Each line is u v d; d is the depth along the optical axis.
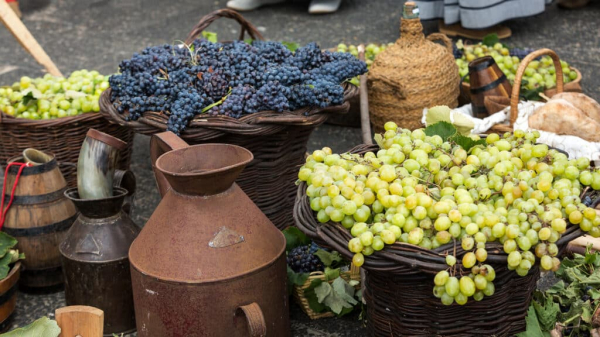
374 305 2.29
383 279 2.18
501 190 2.12
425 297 2.11
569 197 2.03
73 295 2.66
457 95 4.02
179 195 2.19
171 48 3.14
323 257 2.71
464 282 1.92
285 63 3.08
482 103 3.67
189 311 2.15
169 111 2.81
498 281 2.06
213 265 2.13
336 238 2.08
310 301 2.68
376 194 2.14
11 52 6.21
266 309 2.26
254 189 2.99
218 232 2.15
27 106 3.52
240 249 2.17
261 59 3.02
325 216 2.12
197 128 2.73
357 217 2.07
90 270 2.58
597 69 5.11
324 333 2.67
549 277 2.98
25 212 2.87
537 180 2.10
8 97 3.61
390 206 2.07
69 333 2.05
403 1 6.91
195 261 2.13
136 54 3.06
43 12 7.16
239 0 6.79
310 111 2.85
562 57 5.34
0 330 2.71
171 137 2.39
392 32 6.04
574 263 2.59
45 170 2.89
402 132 2.46
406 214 2.04
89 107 3.41
